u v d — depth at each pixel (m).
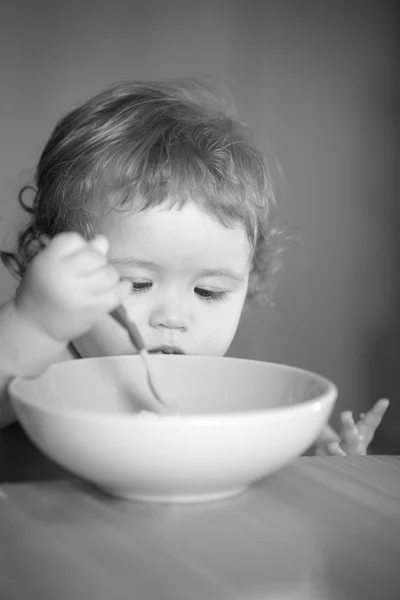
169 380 0.84
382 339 2.67
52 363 0.78
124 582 0.44
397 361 2.64
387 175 2.65
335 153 2.60
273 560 0.47
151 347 1.11
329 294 2.63
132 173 1.17
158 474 0.53
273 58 2.53
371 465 0.66
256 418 0.53
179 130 1.29
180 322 1.10
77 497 0.57
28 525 0.51
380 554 0.48
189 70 2.46
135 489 0.55
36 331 0.74
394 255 2.67
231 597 0.42
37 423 0.55
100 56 2.40
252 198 1.26
